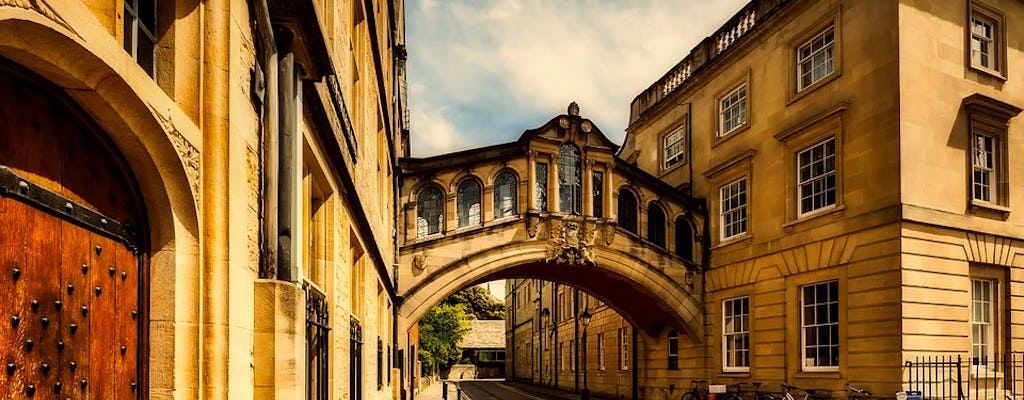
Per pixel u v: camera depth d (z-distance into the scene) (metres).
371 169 11.58
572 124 20.05
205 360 3.47
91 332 2.90
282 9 4.39
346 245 8.02
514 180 19.70
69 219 2.77
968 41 15.10
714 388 18.34
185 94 3.62
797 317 16.91
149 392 3.34
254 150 4.32
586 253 19.70
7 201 2.40
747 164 19.09
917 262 13.85
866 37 15.05
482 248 18.98
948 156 14.47
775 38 18.30
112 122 2.96
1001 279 14.88
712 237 20.88
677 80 23.95
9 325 2.38
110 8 3.01
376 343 12.36
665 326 23.45
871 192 14.60
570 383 35.78
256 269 4.30
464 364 71.25
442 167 19.12
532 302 49.91
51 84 2.68
